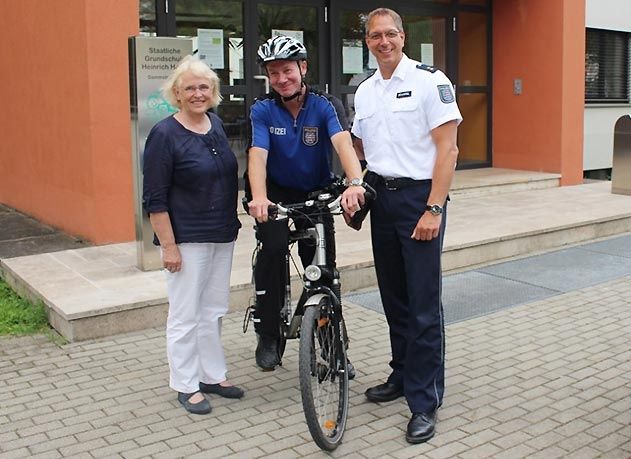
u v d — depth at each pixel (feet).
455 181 31.12
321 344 11.10
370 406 12.49
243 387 13.37
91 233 21.91
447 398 12.76
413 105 11.14
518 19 33.86
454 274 21.02
